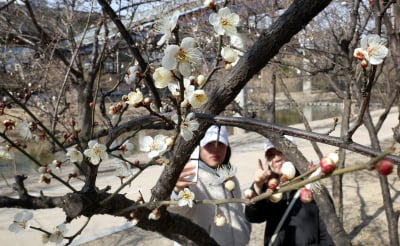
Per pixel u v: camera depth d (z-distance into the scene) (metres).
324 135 0.91
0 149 1.05
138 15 6.04
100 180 6.58
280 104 20.91
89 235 4.61
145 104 0.92
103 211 1.04
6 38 5.86
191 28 5.03
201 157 2.22
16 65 5.88
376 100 9.75
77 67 6.69
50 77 6.29
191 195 1.01
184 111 1.05
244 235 2.29
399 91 1.98
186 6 4.82
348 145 0.88
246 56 1.14
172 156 1.20
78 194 0.97
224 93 1.14
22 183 0.93
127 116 4.63
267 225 2.40
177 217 1.38
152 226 1.28
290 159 1.14
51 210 5.34
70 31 6.35
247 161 8.56
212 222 2.12
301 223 2.29
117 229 4.84
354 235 4.61
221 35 0.94
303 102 20.72
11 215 5.28
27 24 6.74
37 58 6.57
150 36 5.12
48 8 6.96
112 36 6.12
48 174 1.02
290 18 1.13
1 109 1.20
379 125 2.76
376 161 0.56
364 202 5.53
